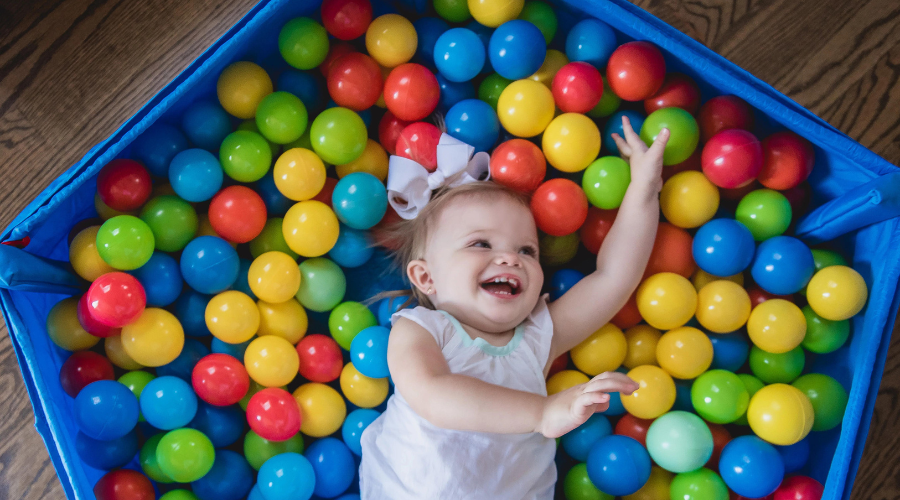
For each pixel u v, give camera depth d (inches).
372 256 58.3
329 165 57.6
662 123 50.5
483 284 50.3
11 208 61.4
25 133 62.3
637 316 54.2
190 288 52.3
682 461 48.2
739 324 50.9
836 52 63.9
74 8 63.8
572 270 55.2
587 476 51.8
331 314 54.9
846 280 47.9
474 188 51.1
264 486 48.6
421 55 55.4
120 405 45.9
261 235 53.7
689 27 64.1
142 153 50.2
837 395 49.3
